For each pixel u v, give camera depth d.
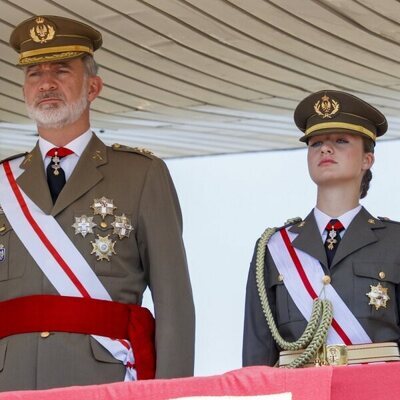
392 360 7.76
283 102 14.71
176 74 13.39
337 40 12.13
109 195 7.20
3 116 15.22
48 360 6.79
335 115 8.26
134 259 7.17
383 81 13.67
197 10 11.29
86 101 7.43
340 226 8.16
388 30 11.74
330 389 5.80
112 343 6.89
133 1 11.02
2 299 7.04
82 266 6.98
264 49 12.46
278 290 8.11
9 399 5.34
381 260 8.00
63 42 7.38
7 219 7.12
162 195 7.28
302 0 11.01
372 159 8.46
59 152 7.30
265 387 5.72
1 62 12.84
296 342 7.83
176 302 7.06
